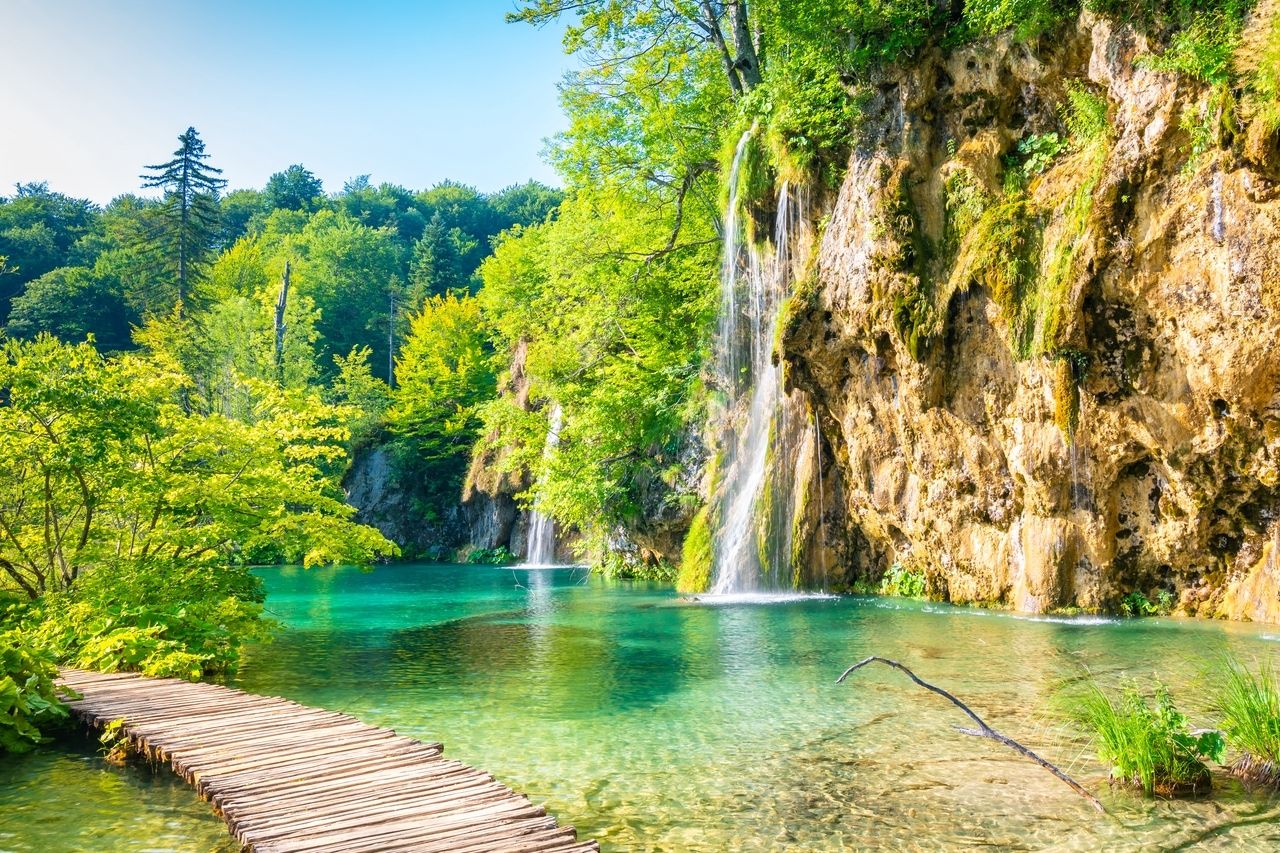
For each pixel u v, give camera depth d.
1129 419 13.34
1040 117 14.95
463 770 6.13
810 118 17.59
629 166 27.94
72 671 10.16
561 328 30.84
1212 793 5.66
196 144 63.09
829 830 5.20
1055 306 13.46
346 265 80.88
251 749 6.75
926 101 15.95
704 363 24.27
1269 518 12.88
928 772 6.23
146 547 12.50
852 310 16.56
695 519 22.70
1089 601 14.24
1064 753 6.59
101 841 5.33
